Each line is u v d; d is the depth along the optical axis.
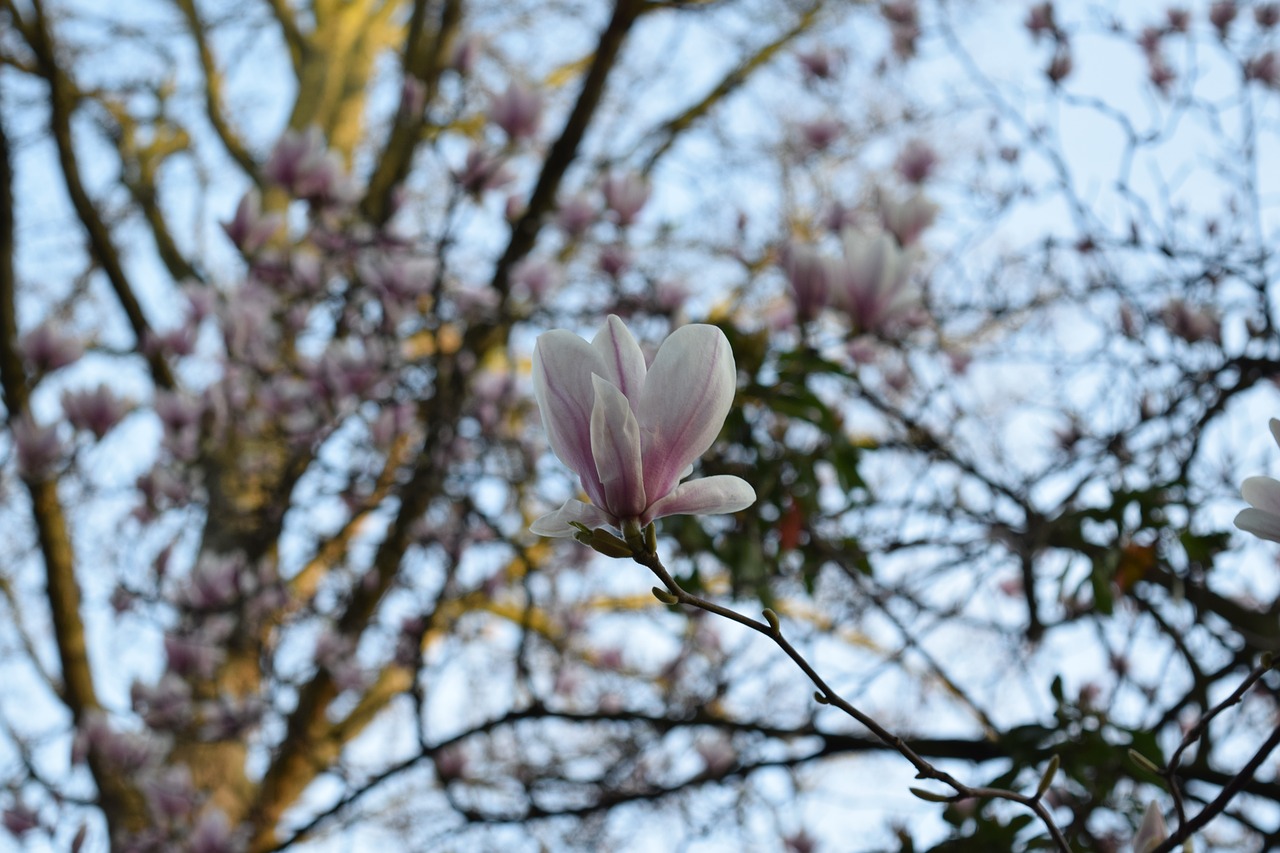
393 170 8.88
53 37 8.66
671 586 1.17
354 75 11.80
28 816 5.42
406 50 9.55
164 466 6.05
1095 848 2.93
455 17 8.75
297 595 6.47
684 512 1.18
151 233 10.63
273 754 6.25
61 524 7.50
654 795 4.59
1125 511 3.29
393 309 5.34
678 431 1.17
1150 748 2.97
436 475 5.30
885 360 4.69
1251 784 3.31
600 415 1.13
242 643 6.11
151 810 6.12
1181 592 3.28
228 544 7.15
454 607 6.14
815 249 3.35
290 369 6.05
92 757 6.23
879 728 1.24
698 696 4.75
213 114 11.22
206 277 10.21
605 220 5.33
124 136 10.73
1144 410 4.29
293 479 5.79
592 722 4.89
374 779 5.27
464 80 5.59
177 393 6.07
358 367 5.32
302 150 5.32
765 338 3.43
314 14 12.32
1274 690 3.53
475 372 5.57
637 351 1.19
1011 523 3.80
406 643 6.06
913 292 3.36
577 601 6.44
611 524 1.16
